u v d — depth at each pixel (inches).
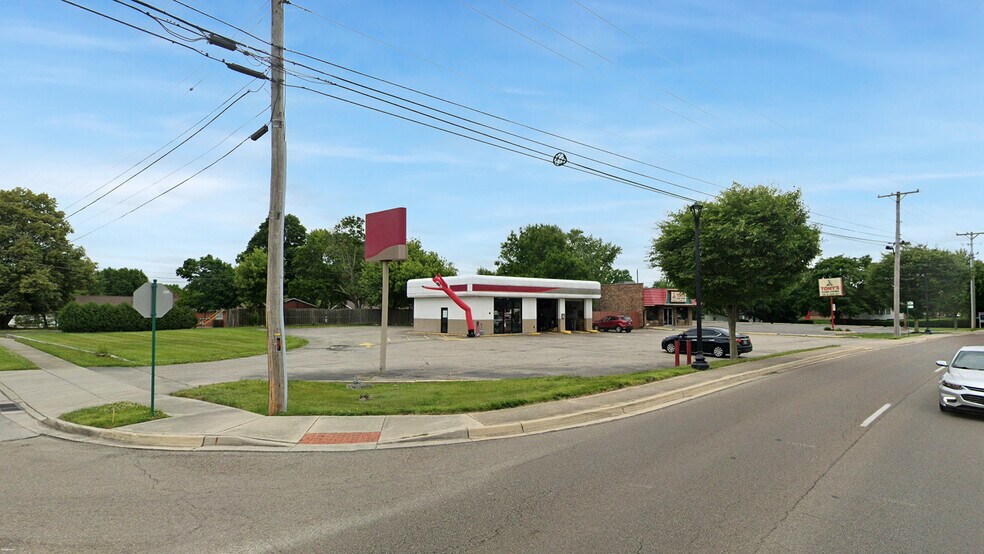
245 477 273.9
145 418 400.8
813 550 179.3
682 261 854.5
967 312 2605.8
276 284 434.3
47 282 1844.2
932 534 192.1
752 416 422.3
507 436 362.9
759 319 3410.4
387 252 697.6
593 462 292.4
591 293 1838.1
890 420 400.8
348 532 198.5
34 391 552.1
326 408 431.5
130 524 208.5
